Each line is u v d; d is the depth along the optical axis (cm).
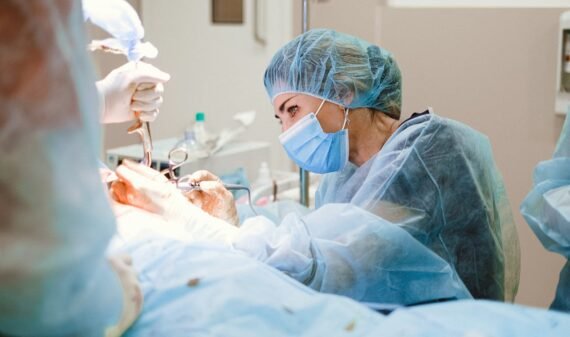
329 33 171
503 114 262
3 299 67
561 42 241
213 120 338
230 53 327
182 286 97
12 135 67
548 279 266
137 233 117
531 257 267
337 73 165
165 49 343
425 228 153
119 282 85
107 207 74
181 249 107
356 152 179
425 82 272
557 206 161
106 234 72
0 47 68
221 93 334
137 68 138
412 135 160
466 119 268
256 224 148
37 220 67
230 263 103
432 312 90
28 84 68
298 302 92
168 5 338
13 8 68
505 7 255
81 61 75
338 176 188
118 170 143
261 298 93
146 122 145
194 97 341
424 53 271
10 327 71
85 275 71
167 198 141
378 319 89
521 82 257
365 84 167
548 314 90
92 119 75
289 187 272
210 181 166
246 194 247
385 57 171
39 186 67
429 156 156
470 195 157
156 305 95
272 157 327
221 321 89
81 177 70
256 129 328
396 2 273
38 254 66
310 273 142
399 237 146
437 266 149
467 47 263
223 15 325
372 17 277
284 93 172
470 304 93
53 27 70
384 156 162
